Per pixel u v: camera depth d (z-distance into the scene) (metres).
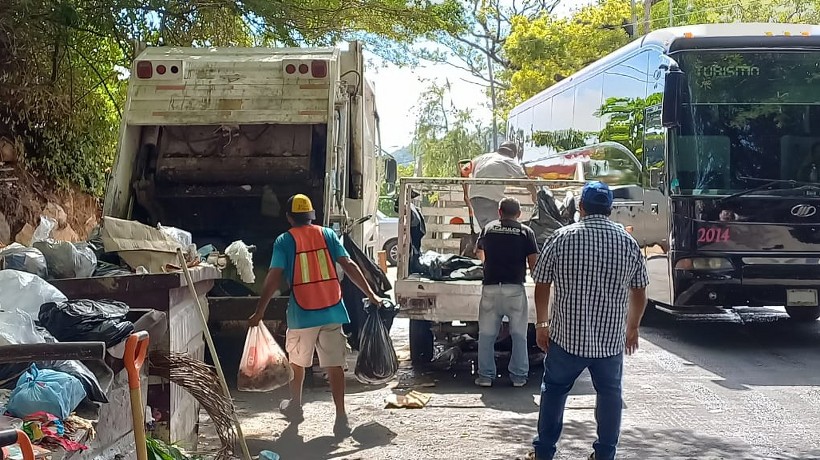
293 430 6.72
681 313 13.52
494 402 7.70
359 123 10.33
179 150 9.04
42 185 11.32
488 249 8.17
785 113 10.41
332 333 6.62
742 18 28.28
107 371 3.75
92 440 3.48
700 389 8.22
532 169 19.17
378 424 6.90
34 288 4.21
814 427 6.82
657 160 10.81
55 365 3.47
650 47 11.26
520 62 28.95
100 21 11.30
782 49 10.46
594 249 5.34
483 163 10.83
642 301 5.60
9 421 3.10
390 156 14.26
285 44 13.39
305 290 6.59
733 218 10.28
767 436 6.55
